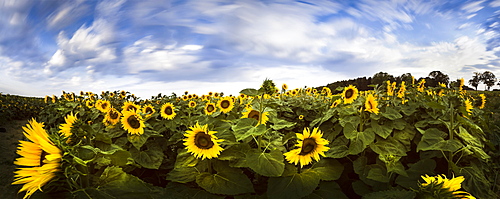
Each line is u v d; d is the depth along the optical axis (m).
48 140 1.15
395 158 2.58
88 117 5.92
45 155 1.14
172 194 1.55
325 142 2.35
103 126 4.05
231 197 2.91
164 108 4.74
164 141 4.18
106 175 1.46
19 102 14.25
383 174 2.74
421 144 2.80
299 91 8.40
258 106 3.12
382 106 4.18
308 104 6.57
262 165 2.39
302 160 2.42
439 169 3.28
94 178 1.44
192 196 2.43
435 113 3.79
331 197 2.50
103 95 8.15
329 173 2.66
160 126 4.62
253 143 3.31
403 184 2.62
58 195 1.13
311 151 2.39
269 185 2.45
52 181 1.12
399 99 4.55
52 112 8.21
